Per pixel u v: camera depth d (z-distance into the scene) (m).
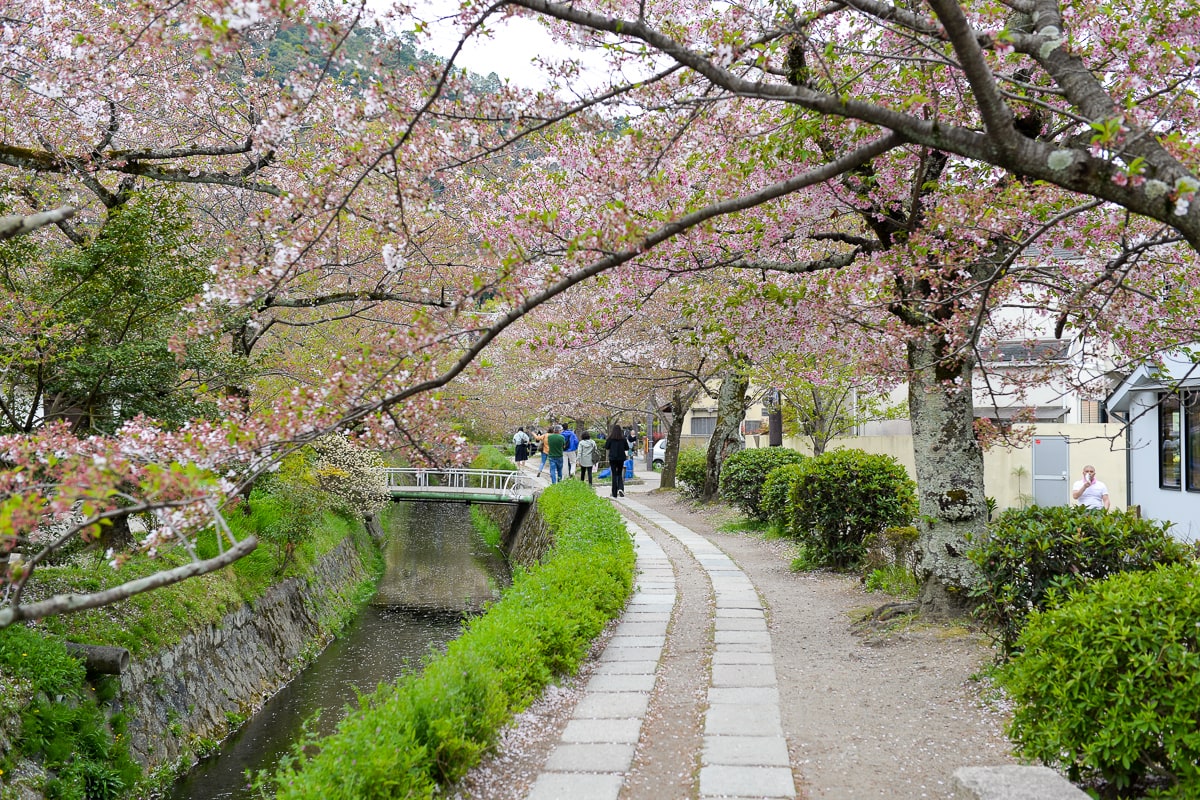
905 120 3.50
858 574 10.38
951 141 3.47
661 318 12.80
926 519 7.44
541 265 5.71
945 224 5.42
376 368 3.44
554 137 6.34
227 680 9.36
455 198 8.56
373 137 4.14
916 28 3.90
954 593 7.21
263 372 9.88
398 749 4.07
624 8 4.89
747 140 5.78
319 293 11.45
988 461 15.59
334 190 4.66
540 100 4.30
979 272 6.60
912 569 9.12
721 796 4.15
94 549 8.85
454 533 25.44
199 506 3.04
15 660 6.47
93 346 7.79
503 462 31.62
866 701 5.59
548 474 26.83
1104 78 5.37
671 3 6.62
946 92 5.46
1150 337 6.16
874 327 6.36
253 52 9.01
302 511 12.74
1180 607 3.61
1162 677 3.49
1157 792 3.51
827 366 9.96
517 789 4.37
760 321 7.58
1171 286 6.06
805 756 4.67
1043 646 4.01
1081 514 5.70
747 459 15.71
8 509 2.43
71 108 7.42
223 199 12.12
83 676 6.87
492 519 26.06
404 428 3.55
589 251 3.61
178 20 3.86
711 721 5.28
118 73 7.48
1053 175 3.29
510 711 5.41
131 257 7.73
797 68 4.88
